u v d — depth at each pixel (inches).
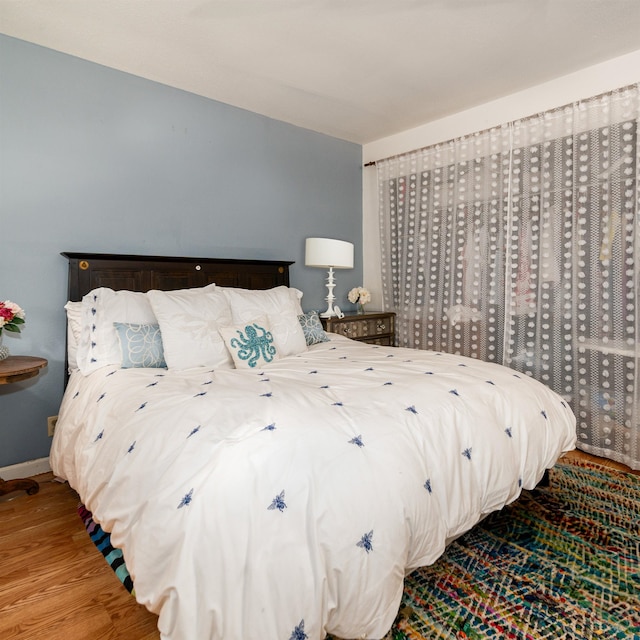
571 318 107.3
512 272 117.3
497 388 69.3
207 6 79.0
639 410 95.5
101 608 54.4
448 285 133.0
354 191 161.3
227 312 94.6
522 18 83.4
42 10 79.7
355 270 163.5
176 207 114.1
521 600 54.9
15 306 81.4
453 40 90.9
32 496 85.4
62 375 97.5
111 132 102.2
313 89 114.0
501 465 59.3
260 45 92.4
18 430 93.5
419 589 57.0
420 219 140.3
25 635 49.9
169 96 111.5
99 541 68.6
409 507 45.7
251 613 36.0
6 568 62.6
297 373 75.6
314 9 80.1
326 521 40.9
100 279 98.7
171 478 43.8
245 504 39.8
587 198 103.4
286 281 135.3
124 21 83.5
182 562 37.1
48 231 94.4
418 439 52.3
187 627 35.2
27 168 91.2
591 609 53.3
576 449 107.7
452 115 132.5
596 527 71.9
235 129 125.4
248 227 130.3
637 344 95.8
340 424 50.3
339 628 40.9
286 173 139.4
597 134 101.1
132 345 82.0
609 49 95.2
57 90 94.2
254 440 45.8
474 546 66.6
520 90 115.5
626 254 97.9
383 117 134.5
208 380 70.6
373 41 91.0
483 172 123.0
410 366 78.5
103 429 62.1
